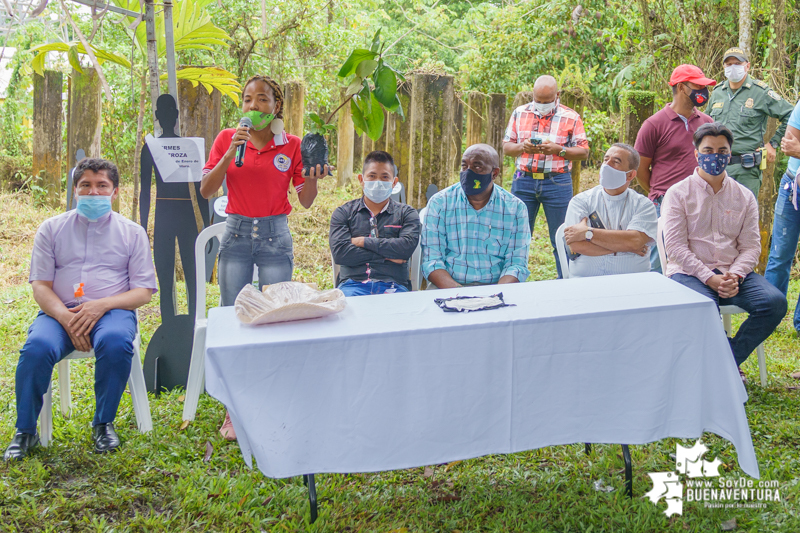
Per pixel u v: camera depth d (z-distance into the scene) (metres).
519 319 2.53
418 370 2.47
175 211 3.80
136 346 3.27
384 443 2.48
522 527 2.59
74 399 3.65
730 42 6.79
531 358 2.56
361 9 12.37
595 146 7.55
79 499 2.75
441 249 3.82
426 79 5.78
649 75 7.18
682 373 2.73
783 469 2.96
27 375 3.02
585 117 7.22
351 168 6.99
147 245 3.43
